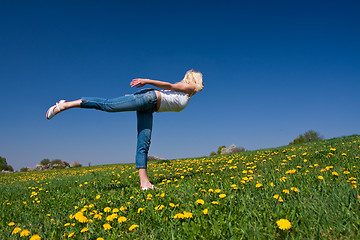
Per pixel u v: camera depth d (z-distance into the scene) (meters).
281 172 4.52
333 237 1.94
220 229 2.19
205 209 2.53
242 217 2.38
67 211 3.67
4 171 31.16
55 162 32.66
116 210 2.94
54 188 6.83
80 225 2.76
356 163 4.48
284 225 1.96
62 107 4.32
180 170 7.59
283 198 2.72
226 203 2.86
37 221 3.24
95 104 4.36
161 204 3.14
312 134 35.34
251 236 2.04
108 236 2.36
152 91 4.38
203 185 4.07
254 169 5.39
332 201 2.52
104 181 7.00
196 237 2.13
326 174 3.72
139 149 4.61
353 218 2.11
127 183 6.09
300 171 4.37
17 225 3.22
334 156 5.57
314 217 2.23
